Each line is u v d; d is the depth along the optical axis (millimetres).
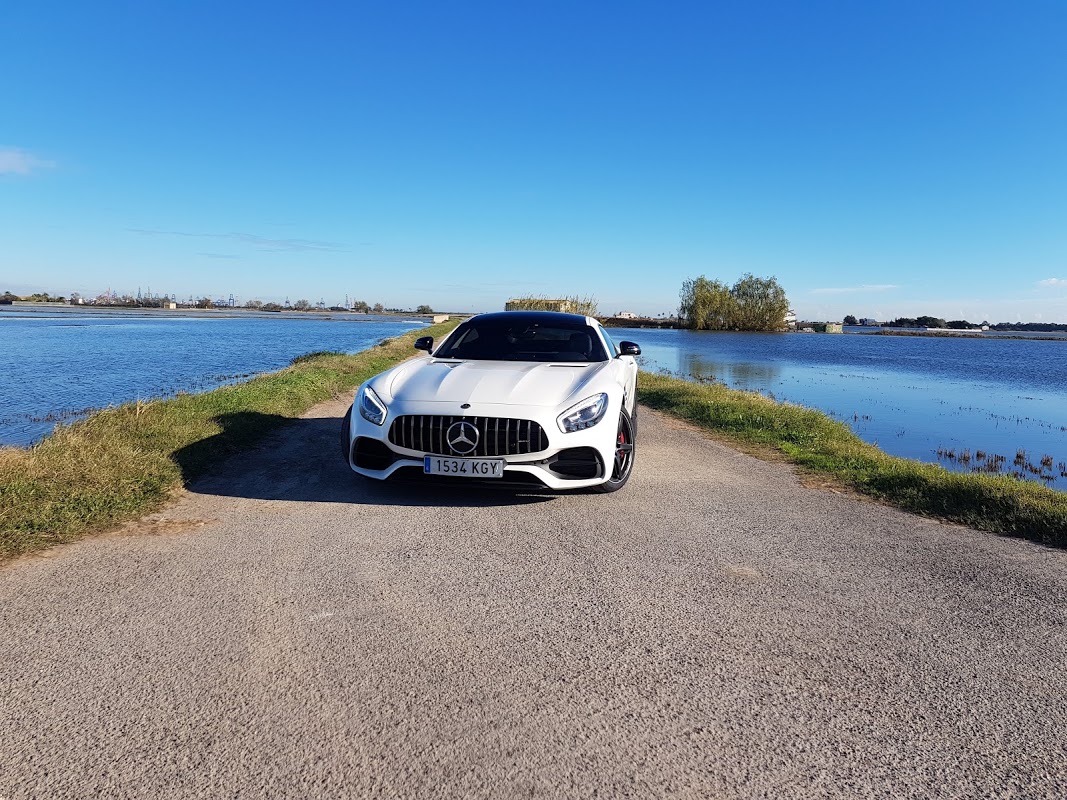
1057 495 4441
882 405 14633
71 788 1580
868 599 2846
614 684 2105
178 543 3338
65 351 22875
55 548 3223
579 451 4020
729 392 11016
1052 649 2424
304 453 5602
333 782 1618
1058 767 1746
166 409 6621
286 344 31641
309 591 2779
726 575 3080
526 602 2721
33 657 2195
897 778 1691
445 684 2082
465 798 1572
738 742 1825
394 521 3771
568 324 5586
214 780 1618
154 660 2191
